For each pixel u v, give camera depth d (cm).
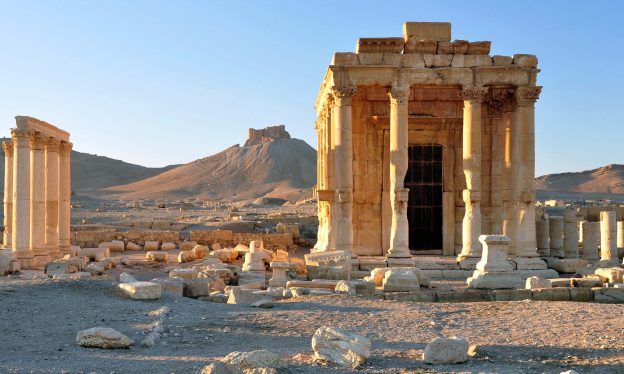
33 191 3688
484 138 3866
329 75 3584
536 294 2417
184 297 2244
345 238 3378
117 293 2125
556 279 2811
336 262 3091
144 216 8662
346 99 3397
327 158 3797
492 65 3428
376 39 3381
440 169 4000
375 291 2598
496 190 3828
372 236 3859
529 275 3216
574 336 1552
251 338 1600
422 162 3997
